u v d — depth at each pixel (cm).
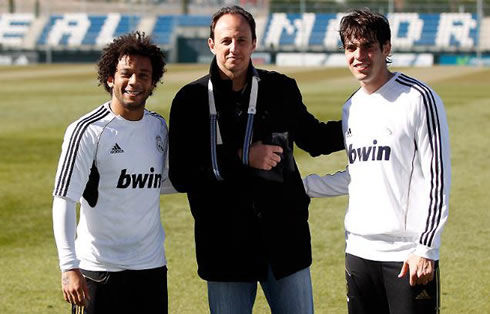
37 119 1762
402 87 384
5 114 1866
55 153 1305
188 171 406
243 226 403
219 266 406
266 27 5622
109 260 395
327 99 2158
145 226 400
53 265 705
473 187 998
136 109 393
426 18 5450
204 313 586
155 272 405
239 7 399
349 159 404
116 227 394
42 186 1045
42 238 795
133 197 395
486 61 5062
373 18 382
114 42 392
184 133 404
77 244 404
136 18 5925
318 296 616
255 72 402
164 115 1792
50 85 2894
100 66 394
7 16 6000
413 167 384
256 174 399
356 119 396
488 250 729
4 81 3164
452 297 607
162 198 962
